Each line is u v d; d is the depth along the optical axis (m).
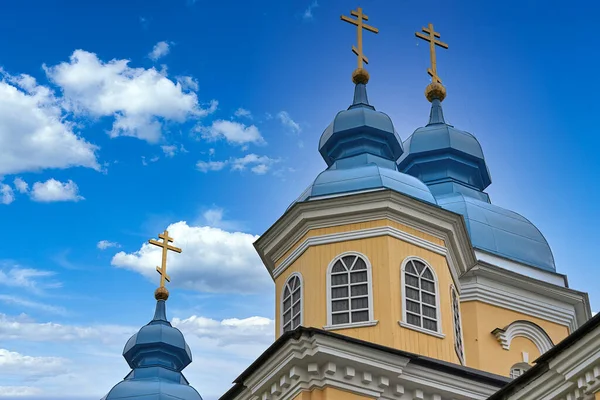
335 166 32.00
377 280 27.86
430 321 28.05
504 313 34.56
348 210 28.83
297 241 29.38
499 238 35.91
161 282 43.22
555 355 19.39
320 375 24.50
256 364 25.48
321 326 27.64
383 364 24.80
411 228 29.05
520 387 20.25
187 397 38.69
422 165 38.59
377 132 32.91
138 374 40.31
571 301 35.59
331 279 28.23
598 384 18.78
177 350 41.12
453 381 25.53
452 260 30.11
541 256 36.25
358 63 35.38
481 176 39.12
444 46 41.59
